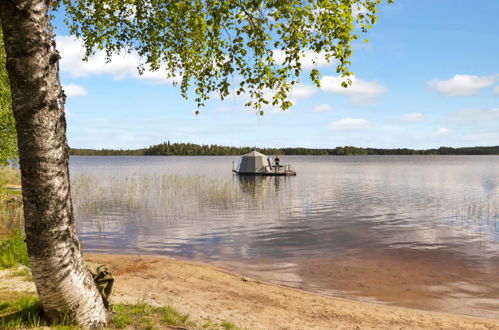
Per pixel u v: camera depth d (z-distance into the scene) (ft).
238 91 20.15
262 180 151.84
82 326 15.21
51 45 14.11
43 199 13.96
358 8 20.21
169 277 31.76
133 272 32.99
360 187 125.80
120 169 254.88
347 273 34.47
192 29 24.04
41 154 13.76
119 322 17.16
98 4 25.23
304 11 19.66
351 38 20.58
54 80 14.21
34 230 14.07
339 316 24.29
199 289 28.78
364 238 48.96
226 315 22.65
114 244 45.70
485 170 265.95
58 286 14.53
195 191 104.12
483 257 39.63
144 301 22.07
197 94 23.81
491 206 79.66
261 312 24.34
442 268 35.88
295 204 82.43
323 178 168.55
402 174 209.46
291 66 19.79
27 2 13.16
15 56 13.24
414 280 32.50
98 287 17.38
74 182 122.52
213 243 46.29
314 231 53.57
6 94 47.50
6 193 75.10
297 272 34.81
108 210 71.41
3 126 52.65
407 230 54.54
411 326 22.95
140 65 27.40
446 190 116.88
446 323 23.53
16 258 30.42
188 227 56.34
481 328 22.84
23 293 21.11
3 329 14.78
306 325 22.39
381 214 69.31
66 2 25.57
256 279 32.60
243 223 59.77
